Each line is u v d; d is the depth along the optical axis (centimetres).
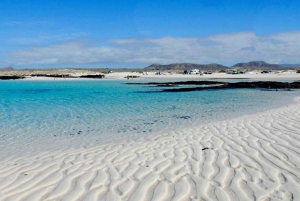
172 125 1189
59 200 411
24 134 1078
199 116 1432
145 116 1483
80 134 1056
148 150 696
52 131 1129
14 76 9238
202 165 555
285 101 2028
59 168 564
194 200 402
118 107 1905
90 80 7494
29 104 2159
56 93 3281
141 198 411
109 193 431
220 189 436
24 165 604
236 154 622
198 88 3862
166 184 462
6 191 448
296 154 602
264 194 415
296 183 451
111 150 718
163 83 5403
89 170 544
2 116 1557
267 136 777
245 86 4103
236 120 1094
